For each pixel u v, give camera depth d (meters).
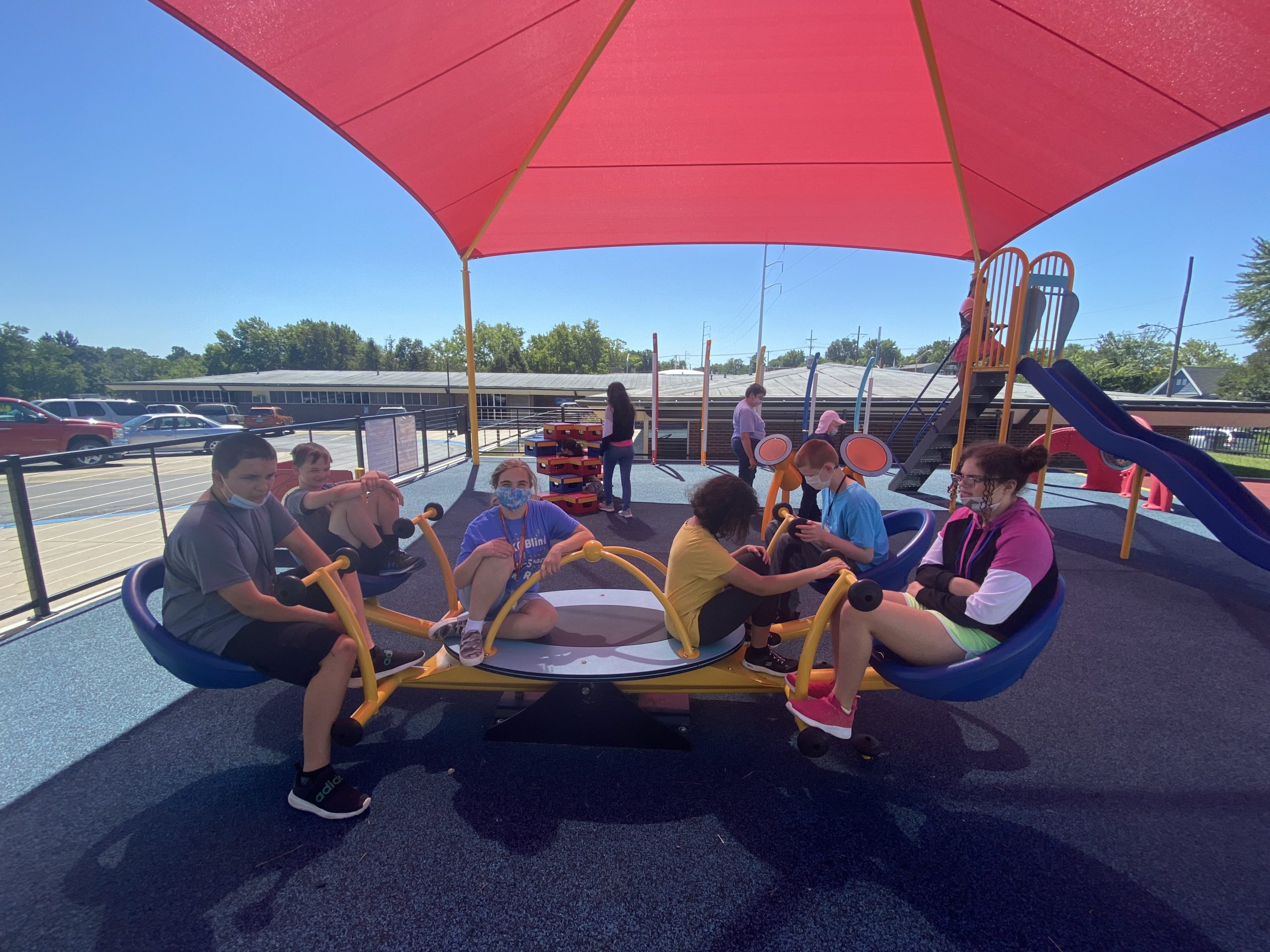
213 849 1.96
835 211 8.12
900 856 1.96
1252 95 4.20
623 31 4.84
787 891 1.81
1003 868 1.91
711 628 2.45
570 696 2.54
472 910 1.74
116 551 6.92
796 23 4.73
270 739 2.58
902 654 2.23
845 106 5.73
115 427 17.36
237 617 2.12
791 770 2.42
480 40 4.39
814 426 11.56
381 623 2.98
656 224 8.68
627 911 1.74
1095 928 1.70
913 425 12.88
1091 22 4.03
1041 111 5.16
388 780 2.32
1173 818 2.16
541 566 2.47
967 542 2.34
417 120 5.25
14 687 3.00
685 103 5.75
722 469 10.95
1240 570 5.08
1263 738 2.66
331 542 3.15
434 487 8.61
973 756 2.52
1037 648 2.06
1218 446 27.05
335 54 4.12
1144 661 3.41
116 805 2.16
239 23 3.65
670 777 2.36
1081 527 6.59
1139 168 5.49
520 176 6.91
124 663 3.27
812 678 2.51
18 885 1.81
